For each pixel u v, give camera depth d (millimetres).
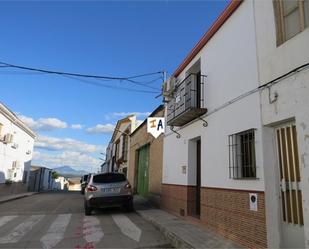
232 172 8148
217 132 9234
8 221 11406
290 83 6238
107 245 7949
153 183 16891
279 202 6684
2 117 24000
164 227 9562
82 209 15281
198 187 11602
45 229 9875
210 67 10133
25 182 34094
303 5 6320
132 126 28062
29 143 34500
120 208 14859
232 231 7895
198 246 7387
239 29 8398
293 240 6219
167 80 13750
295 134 6332
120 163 34031
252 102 7469
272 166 6820
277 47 6750
